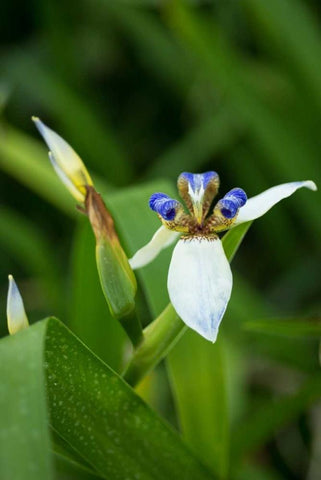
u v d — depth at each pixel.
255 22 0.76
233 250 0.49
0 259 0.82
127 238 0.55
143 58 0.86
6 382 0.41
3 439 0.40
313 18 0.71
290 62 0.72
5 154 0.68
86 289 0.59
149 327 0.48
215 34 0.71
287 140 0.72
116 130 0.90
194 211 0.49
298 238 0.79
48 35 0.85
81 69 0.89
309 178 0.72
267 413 0.58
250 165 0.80
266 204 0.49
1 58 0.87
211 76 0.71
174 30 0.75
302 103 0.73
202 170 0.83
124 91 0.92
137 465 0.49
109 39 0.92
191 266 0.47
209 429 0.53
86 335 0.59
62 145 0.48
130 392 0.47
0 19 0.93
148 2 0.81
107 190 0.67
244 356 0.64
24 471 0.40
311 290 0.73
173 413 0.65
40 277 0.72
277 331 0.55
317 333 0.54
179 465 0.49
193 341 0.54
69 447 0.48
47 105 0.80
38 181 0.67
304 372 0.64
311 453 0.66
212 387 0.54
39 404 0.41
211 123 0.80
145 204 0.57
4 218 0.72
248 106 0.71
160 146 0.89
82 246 0.58
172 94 0.88
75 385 0.47
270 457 0.68
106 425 0.48
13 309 0.46
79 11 0.91
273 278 0.80
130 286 0.47
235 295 0.65
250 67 0.81
